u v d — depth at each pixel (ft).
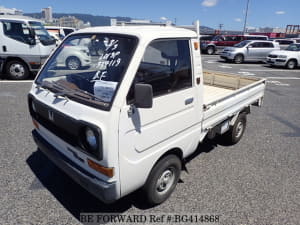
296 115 20.03
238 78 16.21
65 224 7.88
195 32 8.86
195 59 8.54
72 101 7.03
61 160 7.85
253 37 72.64
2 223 7.77
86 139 6.66
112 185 6.59
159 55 7.19
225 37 74.08
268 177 10.96
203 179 10.62
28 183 9.78
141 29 7.59
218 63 54.75
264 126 17.35
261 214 8.65
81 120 6.46
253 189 10.04
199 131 9.64
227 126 12.66
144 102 6.00
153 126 7.22
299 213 8.77
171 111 7.79
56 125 7.66
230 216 8.51
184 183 10.27
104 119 6.14
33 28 26.73
